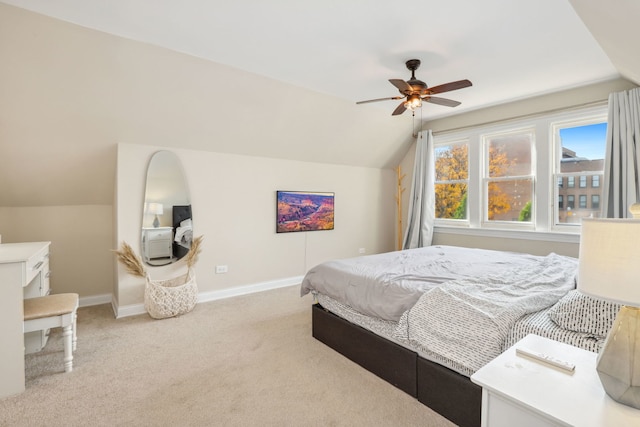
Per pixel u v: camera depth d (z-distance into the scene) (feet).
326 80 10.67
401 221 18.07
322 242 15.69
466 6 6.64
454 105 9.68
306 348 8.32
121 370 7.18
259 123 12.07
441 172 16.12
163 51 8.60
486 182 14.26
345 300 7.77
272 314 10.82
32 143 9.30
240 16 7.03
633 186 9.75
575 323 4.60
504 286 6.59
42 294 8.34
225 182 12.65
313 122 13.15
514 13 6.88
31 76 7.97
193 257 11.44
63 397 6.16
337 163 16.01
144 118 10.14
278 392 6.40
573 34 7.76
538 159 12.44
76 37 7.60
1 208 10.50
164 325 9.82
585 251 3.24
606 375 3.14
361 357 7.38
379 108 13.84
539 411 3.01
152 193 11.09
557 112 11.87
